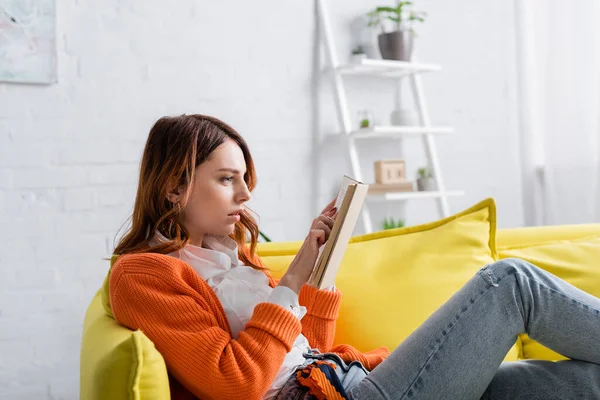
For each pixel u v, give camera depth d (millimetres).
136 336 1054
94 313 1489
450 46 3672
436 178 3434
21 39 2699
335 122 3367
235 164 1410
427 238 1742
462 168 3689
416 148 3582
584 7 3320
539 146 3729
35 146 2748
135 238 1417
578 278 1747
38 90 2756
